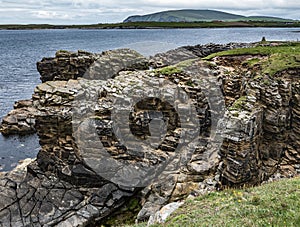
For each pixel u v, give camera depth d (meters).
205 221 15.32
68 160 27.11
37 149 39.41
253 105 27.25
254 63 33.88
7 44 177.62
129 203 25.55
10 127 43.78
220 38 128.38
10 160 36.19
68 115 26.80
